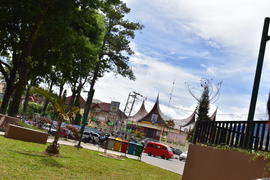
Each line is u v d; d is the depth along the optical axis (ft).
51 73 106.32
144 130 297.74
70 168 33.45
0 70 94.43
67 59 94.53
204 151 26.73
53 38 84.84
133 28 154.51
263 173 17.72
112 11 147.95
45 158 36.99
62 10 81.05
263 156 18.22
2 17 79.97
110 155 69.87
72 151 57.67
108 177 32.91
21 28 86.38
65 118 44.14
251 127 20.89
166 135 281.95
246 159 20.10
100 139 118.42
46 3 79.20
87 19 94.99
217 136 25.68
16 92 83.71
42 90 43.47
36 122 112.68
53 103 44.21
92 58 105.19
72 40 86.58
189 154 29.86
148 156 119.55
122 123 231.71
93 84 153.79
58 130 44.27
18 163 28.81
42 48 89.76
